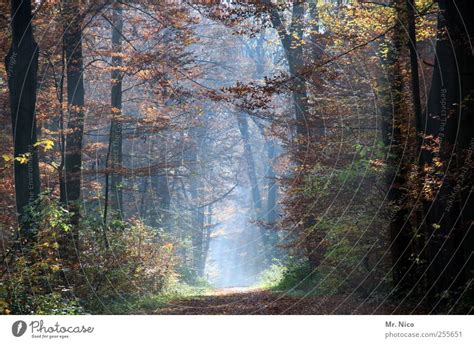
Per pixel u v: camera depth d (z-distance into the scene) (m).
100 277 15.85
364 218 16.98
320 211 18.92
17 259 11.16
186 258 33.03
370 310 13.62
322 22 18.36
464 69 11.61
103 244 17.44
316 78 18.22
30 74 14.79
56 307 10.94
